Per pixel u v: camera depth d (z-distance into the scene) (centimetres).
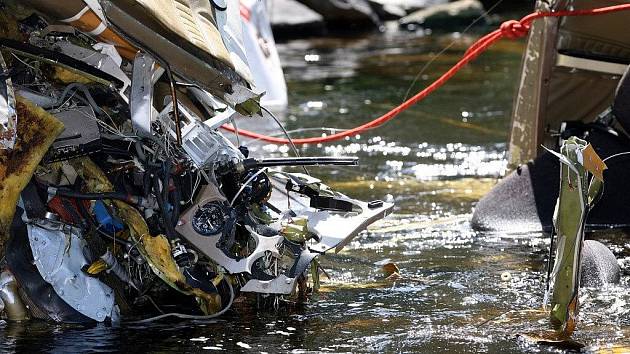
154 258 1788
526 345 1711
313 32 6519
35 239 1780
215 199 1820
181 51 1752
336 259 2250
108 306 1808
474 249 2327
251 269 1823
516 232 2453
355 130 2527
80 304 1798
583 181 1720
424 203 2762
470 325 1817
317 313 1884
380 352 1681
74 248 1805
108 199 1795
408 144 3497
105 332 1759
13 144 1709
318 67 5216
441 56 5541
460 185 2964
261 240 1831
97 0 1680
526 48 2705
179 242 1805
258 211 1919
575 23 2678
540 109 2675
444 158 3306
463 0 7350
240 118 3781
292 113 3947
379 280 2100
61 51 1845
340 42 6222
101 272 1831
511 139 2778
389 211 1991
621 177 2481
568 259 1752
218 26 1936
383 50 5847
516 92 2761
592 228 2450
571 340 1719
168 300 1912
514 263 2209
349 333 1775
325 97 4316
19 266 1788
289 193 2009
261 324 1816
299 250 1869
